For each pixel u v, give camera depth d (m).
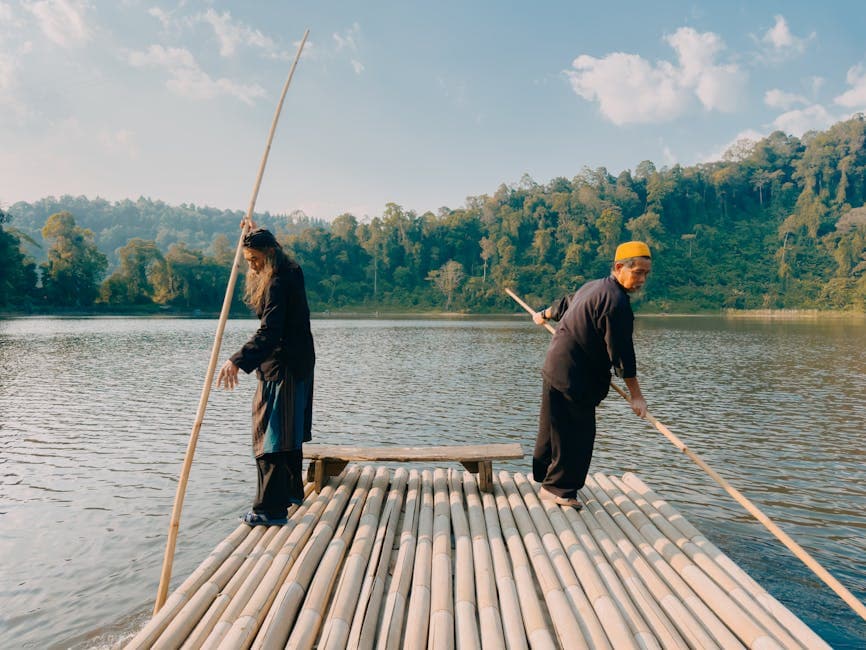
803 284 132.62
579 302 3.79
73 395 14.64
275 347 3.58
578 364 3.80
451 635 2.46
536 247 148.38
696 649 2.43
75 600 4.30
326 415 12.28
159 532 5.63
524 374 19.56
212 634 2.43
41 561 4.98
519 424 11.38
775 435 10.34
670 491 7.02
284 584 2.86
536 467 4.16
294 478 3.90
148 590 4.45
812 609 4.03
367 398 14.50
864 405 13.50
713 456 8.87
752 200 183.62
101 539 5.46
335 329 57.94
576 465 3.94
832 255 144.38
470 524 3.77
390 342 37.34
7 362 22.73
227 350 28.09
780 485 7.36
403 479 4.70
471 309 128.00
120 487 7.10
